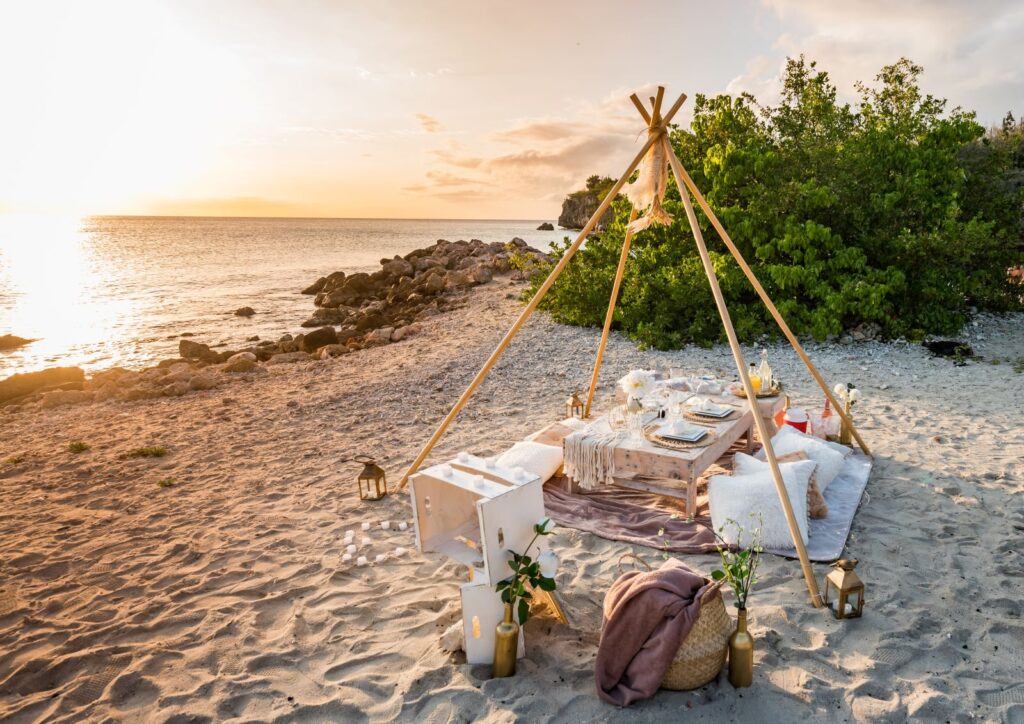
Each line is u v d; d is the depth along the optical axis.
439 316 19.33
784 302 12.48
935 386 9.44
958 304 12.81
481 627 3.79
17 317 23.81
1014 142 14.58
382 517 5.97
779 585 4.54
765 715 3.32
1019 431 7.37
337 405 10.17
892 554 4.87
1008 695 3.41
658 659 3.36
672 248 14.04
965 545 4.95
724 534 5.05
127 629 4.37
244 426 9.34
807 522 5.08
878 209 12.79
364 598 4.62
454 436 8.23
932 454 6.79
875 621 4.07
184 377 12.82
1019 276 14.38
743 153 13.20
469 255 35.41
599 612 4.33
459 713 3.44
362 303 26.95
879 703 3.37
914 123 13.70
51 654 4.17
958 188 13.46
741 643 3.48
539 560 4.03
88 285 34.16
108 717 3.57
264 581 4.89
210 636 4.25
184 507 6.45
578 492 6.26
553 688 3.58
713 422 6.26
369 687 3.70
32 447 8.95
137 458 8.09
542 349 12.93
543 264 16.31
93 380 13.54
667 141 5.89
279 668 3.93
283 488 6.83
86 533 5.95
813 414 7.59
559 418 8.77
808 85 14.40
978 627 4.00
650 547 5.16
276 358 15.02
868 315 12.02
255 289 32.88
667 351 12.34
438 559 5.16
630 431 5.91
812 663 3.72
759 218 13.01
